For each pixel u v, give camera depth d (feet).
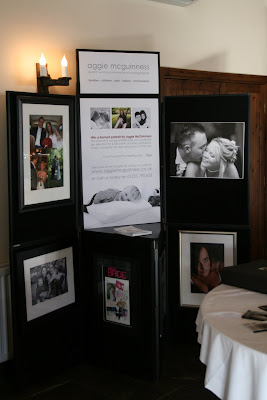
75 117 10.74
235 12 15.07
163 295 11.55
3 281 10.85
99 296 11.07
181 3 13.25
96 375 10.92
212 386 6.81
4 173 10.82
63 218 10.79
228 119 11.37
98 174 11.21
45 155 10.13
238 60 15.34
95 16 11.94
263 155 16.29
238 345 6.40
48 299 10.55
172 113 11.57
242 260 11.65
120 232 10.55
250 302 8.05
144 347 10.53
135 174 11.53
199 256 11.82
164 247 11.87
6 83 10.62
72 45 11.64
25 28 10.78
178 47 13.74
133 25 12.67
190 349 12.00
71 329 11.19
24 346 10.11
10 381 10.53
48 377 10.71
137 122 11.41
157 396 9.95
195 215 11.77
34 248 10.14
